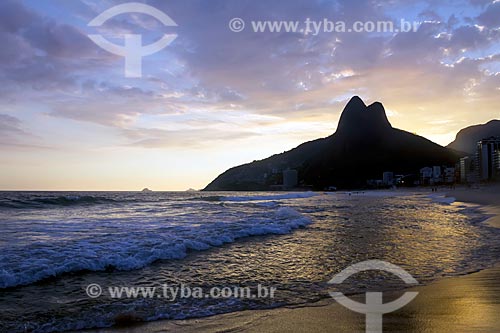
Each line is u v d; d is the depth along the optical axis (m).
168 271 7.61
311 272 7.62
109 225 14.48
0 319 4.80
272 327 4.43
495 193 54.78
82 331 4.45
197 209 26.80
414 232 14.05
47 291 6.05
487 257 8.94
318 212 26.62
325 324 4.47
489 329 3.99
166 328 4.49
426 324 4.27
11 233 11.64
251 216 20.16
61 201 27.31
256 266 8.20
